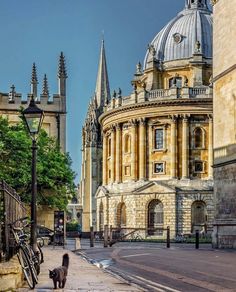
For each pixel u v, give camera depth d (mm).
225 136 44312
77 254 34969
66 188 51438
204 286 17016
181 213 85750
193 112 87438
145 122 90188
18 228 16391
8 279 13773
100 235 75688
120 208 92500
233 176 42781
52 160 48375
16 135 44438
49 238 48062
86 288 15383
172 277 19688
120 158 93500
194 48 97625
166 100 87812
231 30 43750
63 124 61250
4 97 59500
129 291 14938
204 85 93938
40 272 19766
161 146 89125
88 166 130500
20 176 44156
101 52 142250
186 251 39250
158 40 102000
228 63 44031
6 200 15414
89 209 128500
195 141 87750
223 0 45312
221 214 44781
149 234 87000
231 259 29609
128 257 31891
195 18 102375
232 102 43219
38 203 50250
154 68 97375
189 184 86375
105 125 98688
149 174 89625
